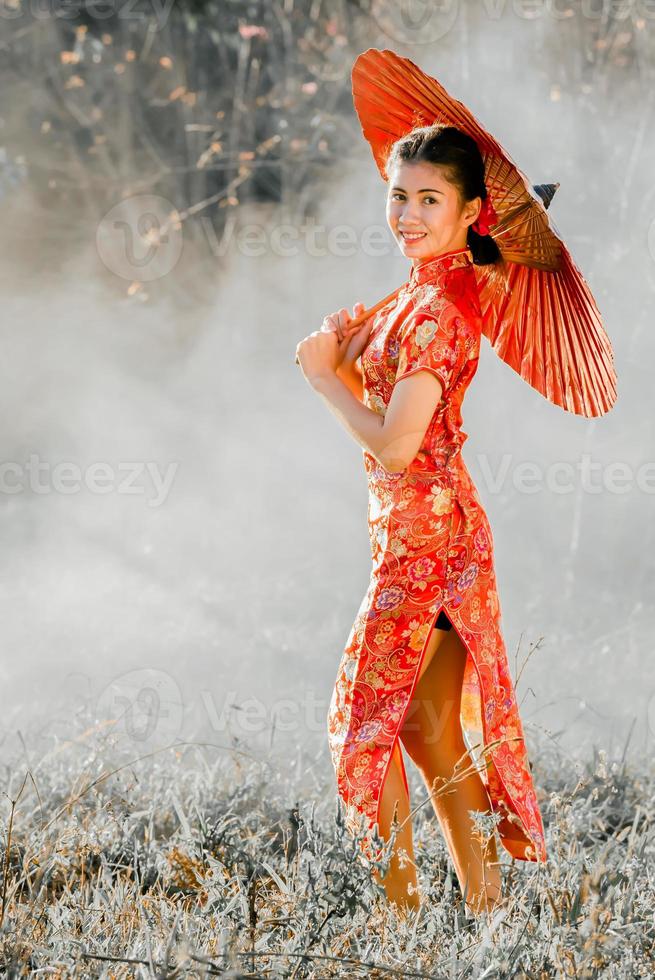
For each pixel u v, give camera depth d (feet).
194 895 25.61
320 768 36.47
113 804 30.30
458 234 25.35
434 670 25.77
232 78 83.15
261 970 20.89
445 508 24.84
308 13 80.74
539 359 26.48
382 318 25.75
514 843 25.57
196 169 77.66
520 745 25.71
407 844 25.03
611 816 32.30
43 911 23.91
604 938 20.97
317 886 22.74
